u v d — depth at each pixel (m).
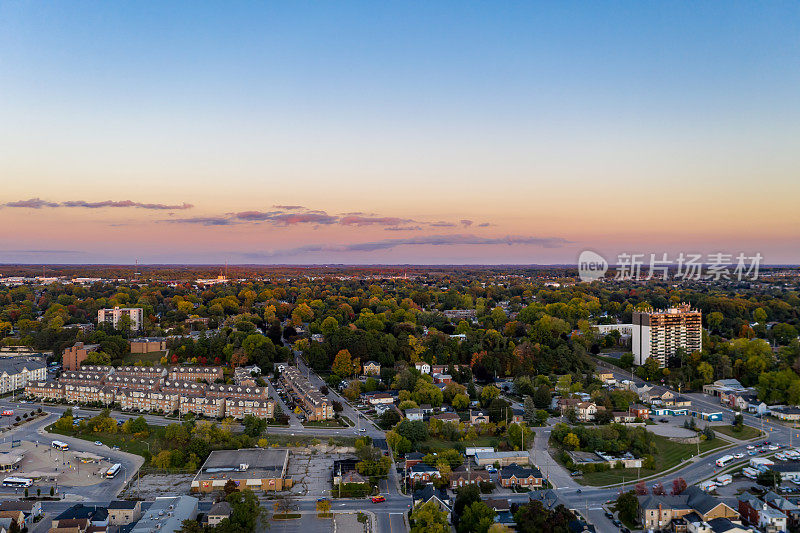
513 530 193.62
